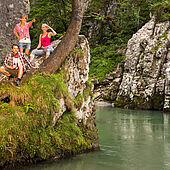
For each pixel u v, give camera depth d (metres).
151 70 17.91
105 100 22.33
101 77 23.30
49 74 5.66
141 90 18.03
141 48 19.70
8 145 4.17
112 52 25.62
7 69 4.81
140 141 7.27
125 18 28.81
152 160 5.29
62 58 5.93
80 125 6.07
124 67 21.31
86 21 27.17
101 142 7.11
